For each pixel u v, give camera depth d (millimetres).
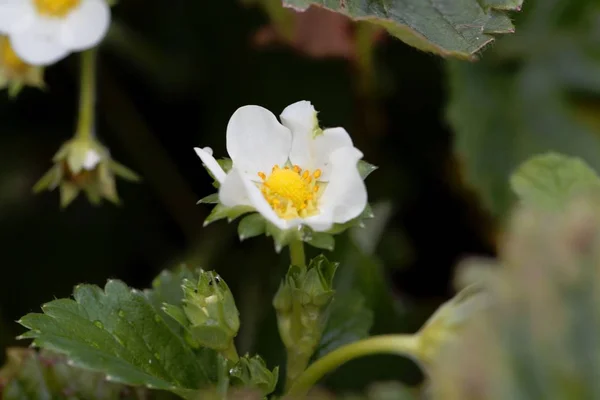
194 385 369
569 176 373
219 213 359
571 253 338
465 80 466
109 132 493
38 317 363
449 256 476
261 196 359
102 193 438
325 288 364
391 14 394
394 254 473
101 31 435
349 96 480
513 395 334
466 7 396
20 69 438
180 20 498
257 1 463
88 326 365
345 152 364
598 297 335
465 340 338
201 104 500
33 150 493
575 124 467
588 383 334
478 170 462
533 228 342
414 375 408
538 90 470
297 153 367
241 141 368
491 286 340
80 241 487
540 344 335
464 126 462
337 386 407
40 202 489
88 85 438
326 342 393
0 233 484
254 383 360
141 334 369
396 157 487
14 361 395
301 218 361
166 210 493
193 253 476
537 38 472
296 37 465
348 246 409
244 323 447
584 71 469
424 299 468
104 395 393
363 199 360
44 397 392
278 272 417
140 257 487
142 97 501
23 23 434
